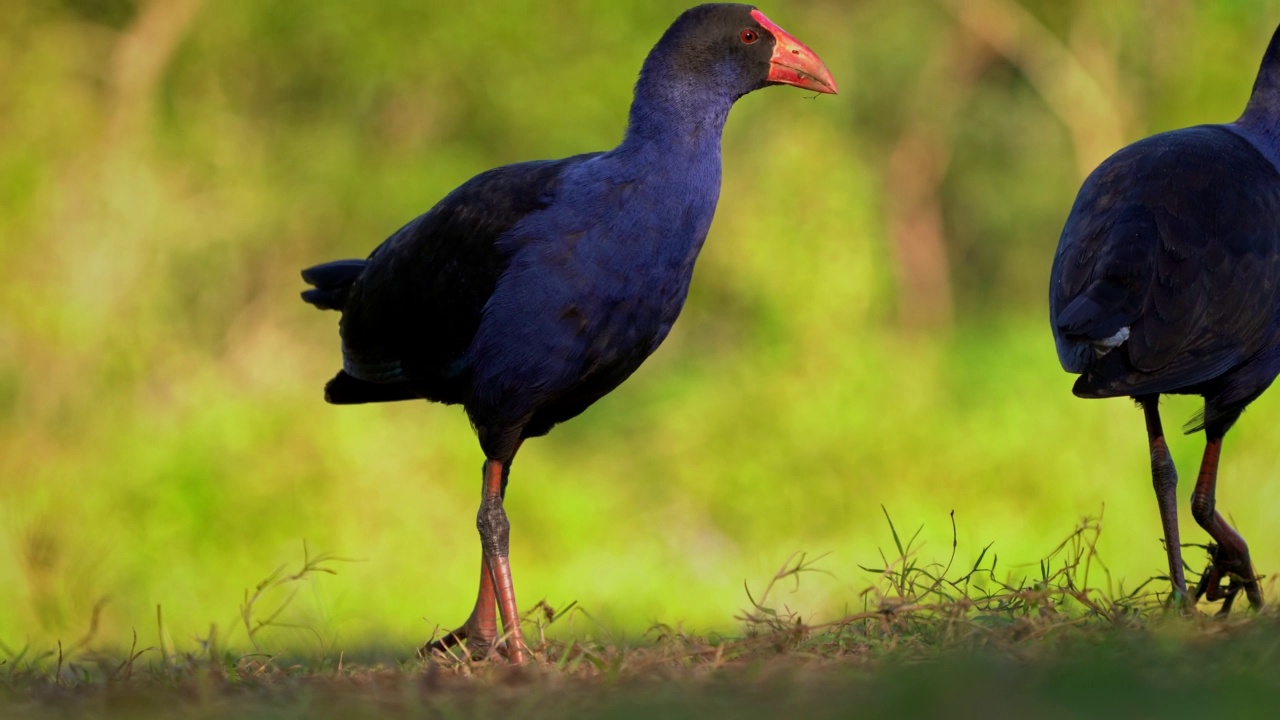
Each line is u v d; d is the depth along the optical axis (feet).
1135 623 18.19
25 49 55.36
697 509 54.24
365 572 46.21
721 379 59.31
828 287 59.47
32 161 53.06
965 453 53.36
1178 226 20.57
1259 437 49.08
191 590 44.32
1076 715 13.14
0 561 43.42
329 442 49.70
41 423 50.14
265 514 47.32
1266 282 20.81
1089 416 54.13
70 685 19.57
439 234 22.61
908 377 58.08
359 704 16.34
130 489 46.78
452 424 54.75
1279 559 44.14
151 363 53.26
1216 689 13.65
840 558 47.52
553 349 21.75
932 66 74.64
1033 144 78.79
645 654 19.15
